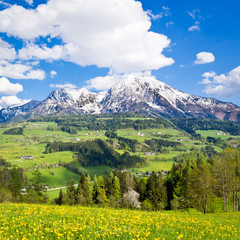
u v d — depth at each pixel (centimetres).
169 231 1186
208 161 11150
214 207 6000
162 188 8494
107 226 1137
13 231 951
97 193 9450
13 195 9575
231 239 1164
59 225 1088
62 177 19338
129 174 10100
